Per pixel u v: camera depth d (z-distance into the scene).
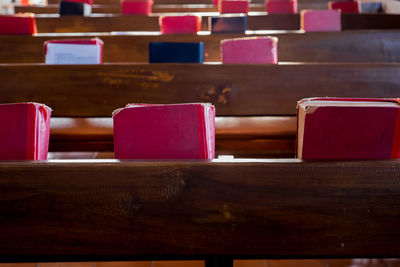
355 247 0.83
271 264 1.75
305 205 0.82
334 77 2.09
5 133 1.03
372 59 3.30
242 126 2.33
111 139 2.30
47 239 0.84
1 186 0.83
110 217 0.84
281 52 3.35
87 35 3.42
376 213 0.82
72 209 0.84
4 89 2.07
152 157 1.01
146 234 0.84
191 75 2.09
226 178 0.83
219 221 0.83
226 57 2.41
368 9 7.22
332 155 0.89
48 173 0.83
